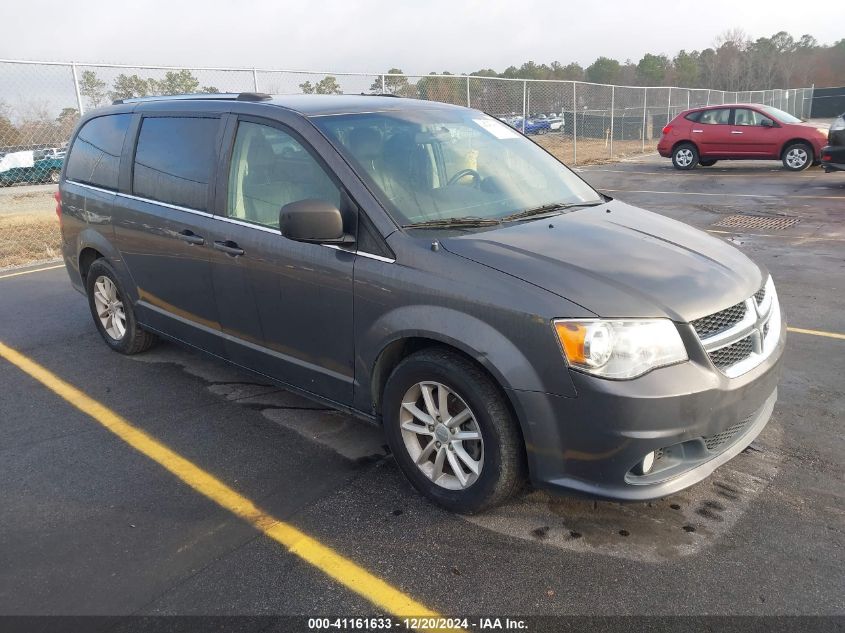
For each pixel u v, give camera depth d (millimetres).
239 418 4141
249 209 3719
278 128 3615
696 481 2777
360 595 2621
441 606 2555
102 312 5234
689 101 29234
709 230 9477
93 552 2898
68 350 5371
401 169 3436
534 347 2662
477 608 2539
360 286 3158
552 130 21594
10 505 3262
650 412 2574
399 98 4254
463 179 3639
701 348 2703
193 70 11039
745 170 16859
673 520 3025
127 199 4543
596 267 2891
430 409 3082
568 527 3000
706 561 2754
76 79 9969
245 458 3662
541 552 2840
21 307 6613
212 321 4090
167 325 4512
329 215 3045
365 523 3066
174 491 3357
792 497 3174
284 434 3928
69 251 5340
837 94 51906
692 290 2826
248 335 3875
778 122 16094
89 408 4316
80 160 5156
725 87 66250
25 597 2633
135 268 4602
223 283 3879
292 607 2566
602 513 3090
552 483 2770
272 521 3096
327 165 3352
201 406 4316
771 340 3133
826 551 2795
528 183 3889
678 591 2592
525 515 3092
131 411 4266
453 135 3920
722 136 16797
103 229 4797
